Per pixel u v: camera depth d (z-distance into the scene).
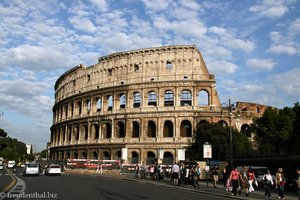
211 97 112.81
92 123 131.00
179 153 86.44
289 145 62.06
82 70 142.00
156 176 77.56
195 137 100.75
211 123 101.44
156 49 119.62
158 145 112.94
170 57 118.19
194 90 114.19
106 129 127.31
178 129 112.19
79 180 67.38
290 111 107.12
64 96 154.38
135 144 116.44
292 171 60.59
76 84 144.62
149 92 119.19
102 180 70.44
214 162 80.56
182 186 60.09
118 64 126.94
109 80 128.88
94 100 133.25
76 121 139.50
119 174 103.06
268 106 120.06
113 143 121.19
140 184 63.38
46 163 136.75
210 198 41.19
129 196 38.62
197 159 95.38
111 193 41.53
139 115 117.56
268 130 105.25
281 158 63.41
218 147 91.50
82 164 109.00
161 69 118.38
